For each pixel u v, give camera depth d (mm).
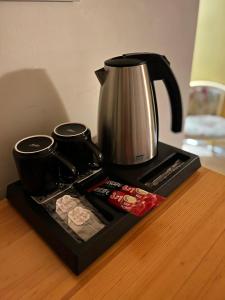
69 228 515
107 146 697
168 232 539
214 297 423
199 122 2041
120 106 630
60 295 434
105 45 761
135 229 547
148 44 900
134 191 587
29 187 580
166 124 1190
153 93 677
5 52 569
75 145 592
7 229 561
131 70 595
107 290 439
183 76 1169
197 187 656
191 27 1074
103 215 554
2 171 664
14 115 634
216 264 474
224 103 2066
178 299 422
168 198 626
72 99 741
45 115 696
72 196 589
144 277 457
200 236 528
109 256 495
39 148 549
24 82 623
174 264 476
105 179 647
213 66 2154
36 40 608
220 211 583
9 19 550
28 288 446
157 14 883
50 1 597
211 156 2059
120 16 765
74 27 667
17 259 496
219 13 1946
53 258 495
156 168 688
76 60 707
